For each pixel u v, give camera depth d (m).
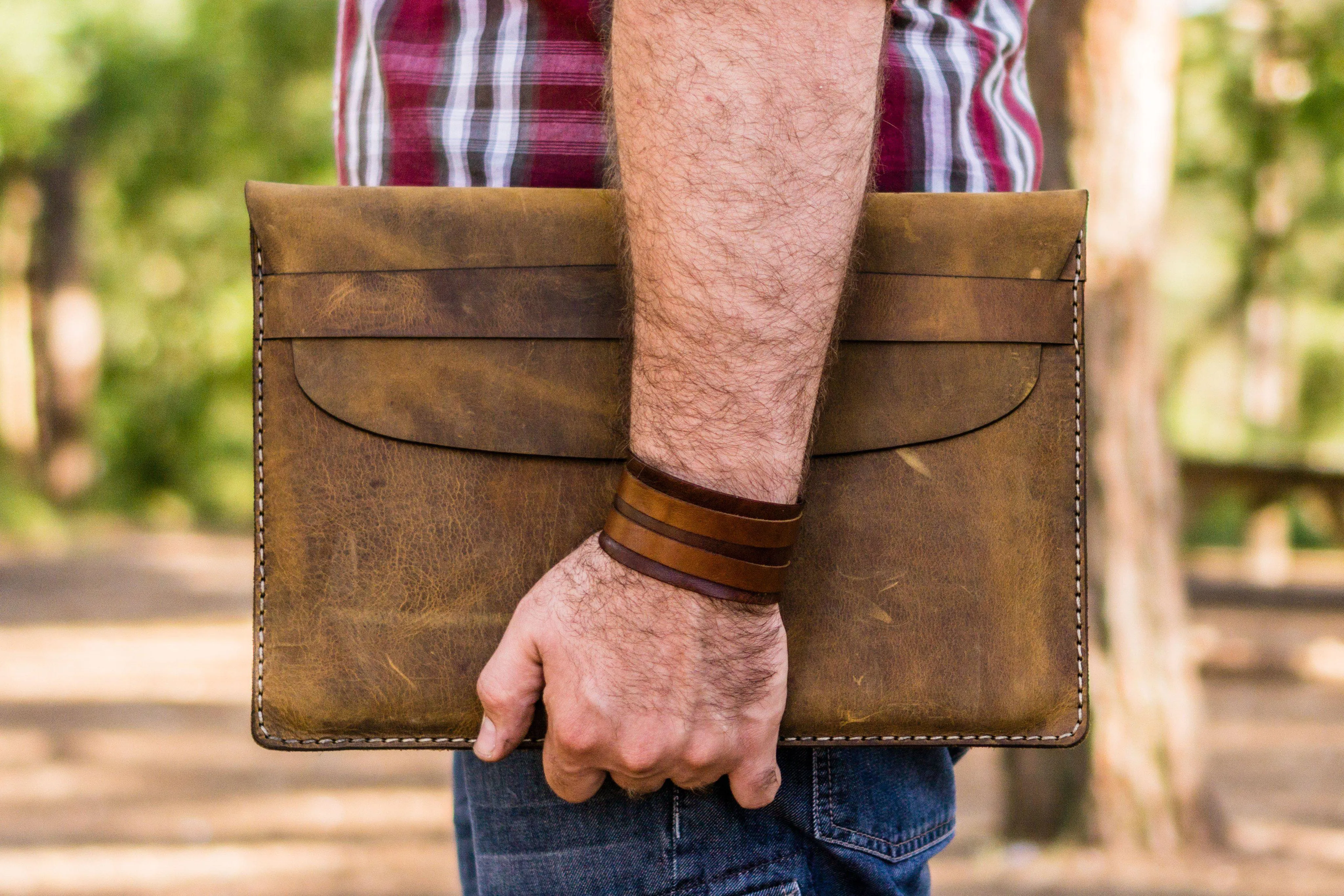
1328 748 6.64
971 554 0.95
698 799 0.94
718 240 0.80
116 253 21.23
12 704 7.16
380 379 0.94
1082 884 4.27
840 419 0.95
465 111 1.01
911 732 0.94
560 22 1.00
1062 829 4.74
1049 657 0.95
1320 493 12.12
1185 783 4.73
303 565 0.94
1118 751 4.71
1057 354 0.96
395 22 1.05
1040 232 0.97
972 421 0.96
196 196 20.14
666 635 0.82
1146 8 4.59
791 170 0.80
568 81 1.00
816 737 0.94
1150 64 4.62
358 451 0.94
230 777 5.62
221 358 21.39
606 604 0.83
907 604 0.95
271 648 0.93
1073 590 0.96
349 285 0.95
